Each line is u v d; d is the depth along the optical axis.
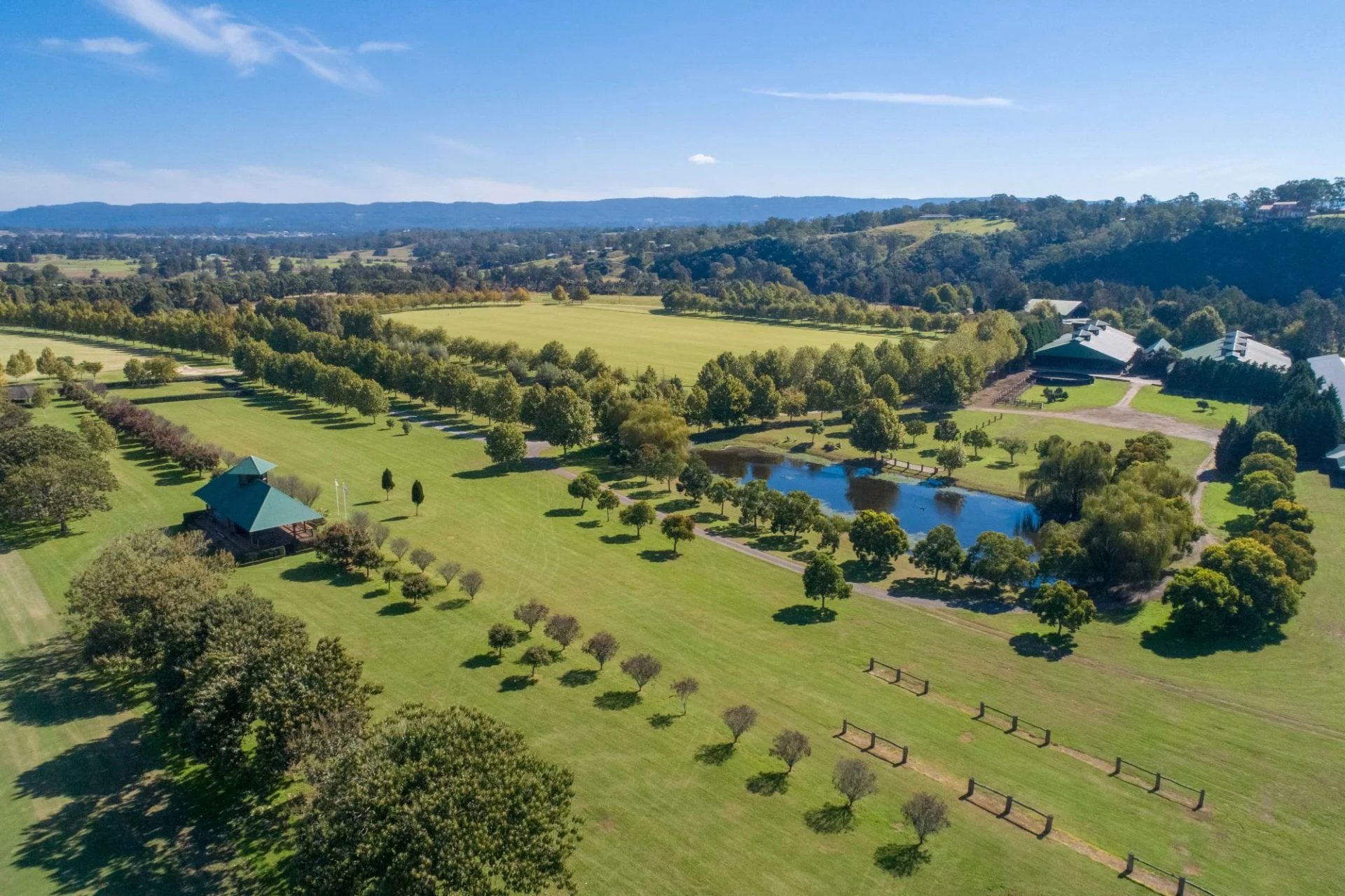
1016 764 52.47
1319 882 42.66
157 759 50.84
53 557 83.00
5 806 46.25
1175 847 45.12
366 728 46.81
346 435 140.75
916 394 167.38
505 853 35.72
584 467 125.19
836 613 75.31
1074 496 103.88
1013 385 185.50
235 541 87.69
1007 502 113.19
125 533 84.44
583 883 40.97
